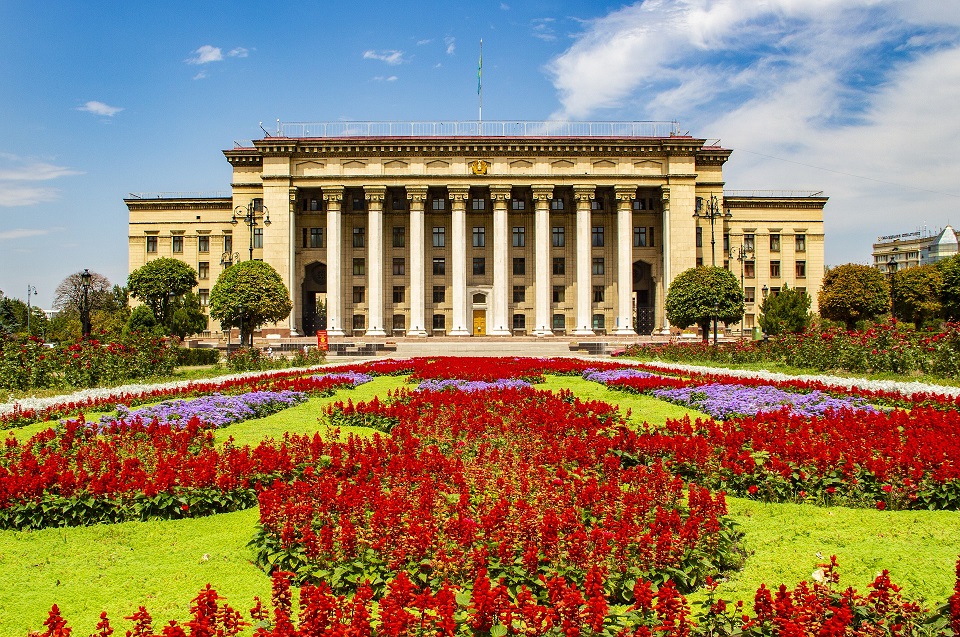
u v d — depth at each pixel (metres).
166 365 27.31
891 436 11.09
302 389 21.45
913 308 72.56
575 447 10.98
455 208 59.06
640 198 62.66
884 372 23.42
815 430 12.00
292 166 59.03
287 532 7.34
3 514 8.91
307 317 64.38
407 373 28.92
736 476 9.89
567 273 62.09
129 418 15.12
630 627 5.66
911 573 6.76
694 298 48.09
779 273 67.31
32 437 12.63
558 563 6.69
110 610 6.60
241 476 9.88
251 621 6.24
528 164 59.16
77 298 95.38
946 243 128.75
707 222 63.09
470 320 61.72
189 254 66.75
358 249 62.03
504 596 5.66
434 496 8.66
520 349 51.97
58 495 9.27
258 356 33.16
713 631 5.48
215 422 15.38
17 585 7.20
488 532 7.16
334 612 5.64
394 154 58.94
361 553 7.04
